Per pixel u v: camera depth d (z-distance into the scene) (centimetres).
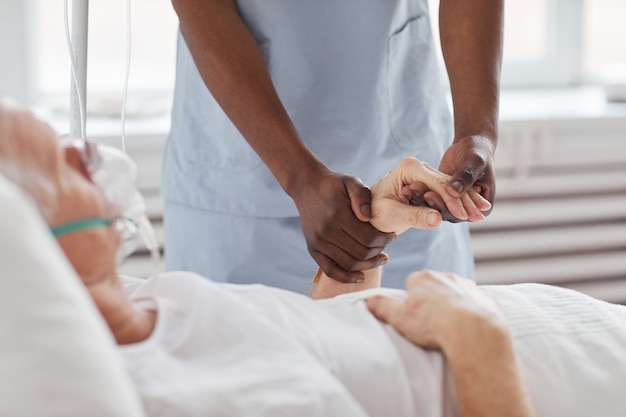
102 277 89
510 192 268
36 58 275
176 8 142
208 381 84
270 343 90
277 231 155
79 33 130
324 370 88
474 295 101
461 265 169
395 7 156
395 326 101
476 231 274
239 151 155
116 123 258
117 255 92
